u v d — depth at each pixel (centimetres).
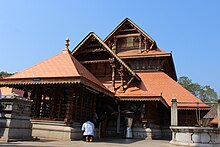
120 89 2442
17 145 958
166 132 2817
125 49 3341
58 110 1655
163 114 2892
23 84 1706
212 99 8544
